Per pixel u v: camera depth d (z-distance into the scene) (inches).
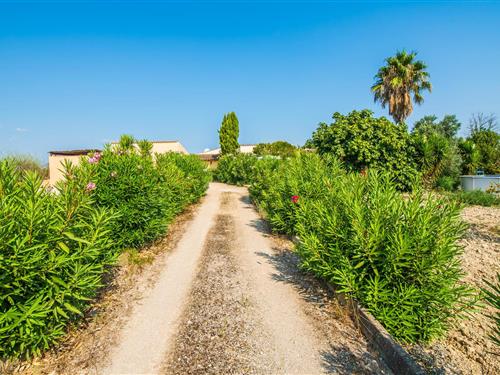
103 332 135.3
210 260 232.4
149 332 135.9
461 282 188.7
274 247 269.9
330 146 496.4
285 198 308.7
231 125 1578.5
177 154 556.7
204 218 394.9
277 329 140.3
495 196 482.9
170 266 217.9
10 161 134.3
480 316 156.0
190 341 130.0
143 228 237.3
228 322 145.1
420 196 155.2
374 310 136.5
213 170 1064.2
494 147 955.3
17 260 105.2
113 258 154.9
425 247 129.2
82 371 111.0
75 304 129.6
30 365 112.8
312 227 192.7
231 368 114.2
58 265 114.6
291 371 113.4
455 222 142.3
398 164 474.3
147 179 237.9
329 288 180.4
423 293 129.4
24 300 111.7
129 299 166.4
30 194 128.3
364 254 141.0
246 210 460.1
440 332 131.0
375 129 489.4
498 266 213.0
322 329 141.1
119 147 272.7
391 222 145.3
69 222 131.9
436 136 574.6
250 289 181.6
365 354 124.9
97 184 214.7
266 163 618.8
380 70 876.6
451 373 115.0
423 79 843.4
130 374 110.1
